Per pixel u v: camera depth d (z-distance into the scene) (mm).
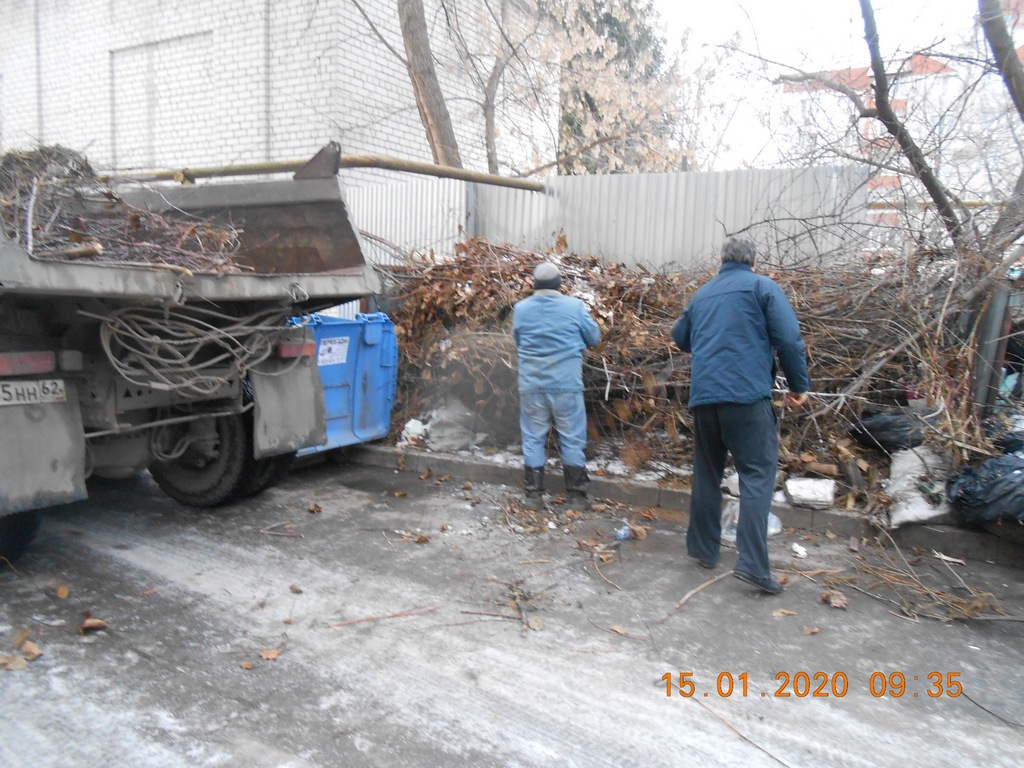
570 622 3686
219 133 10516
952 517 4469
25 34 12109
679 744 2723
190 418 4633
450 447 6457
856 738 2770
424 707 2934
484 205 8266
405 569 4328
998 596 3969
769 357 3980
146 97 11148
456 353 6324
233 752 2627
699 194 7230
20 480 3619
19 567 4281
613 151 13547
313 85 9711
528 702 2980
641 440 5891
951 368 4770
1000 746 2730
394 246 7926
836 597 3906
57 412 3771
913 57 5555
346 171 9680
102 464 4527
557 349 5180
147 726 2781
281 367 4895
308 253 4965
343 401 6312
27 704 2916
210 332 4137
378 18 10070
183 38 10688
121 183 5438
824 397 5223
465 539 4828
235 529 5000
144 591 3982
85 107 11688
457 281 6590
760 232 6926
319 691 3037
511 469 5949
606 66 13750
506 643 3467
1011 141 5902
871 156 5871
